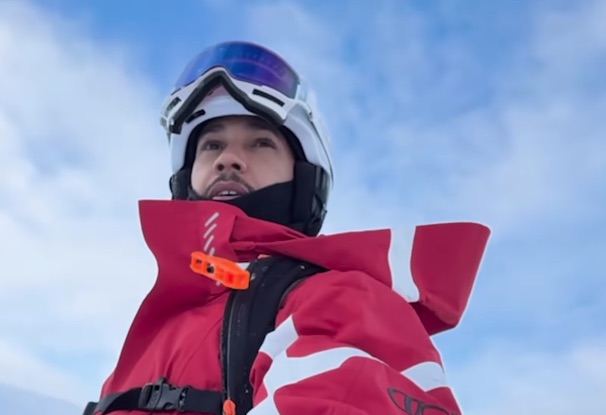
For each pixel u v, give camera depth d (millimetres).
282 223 1925
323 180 2086
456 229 1674
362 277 1406
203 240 1648
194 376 1411
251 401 1297
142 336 1652
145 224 1673
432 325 1692
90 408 1666
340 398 1103
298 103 1995
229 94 1938
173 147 2092
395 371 1188
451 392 1257
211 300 1604
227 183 1885
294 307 1386
